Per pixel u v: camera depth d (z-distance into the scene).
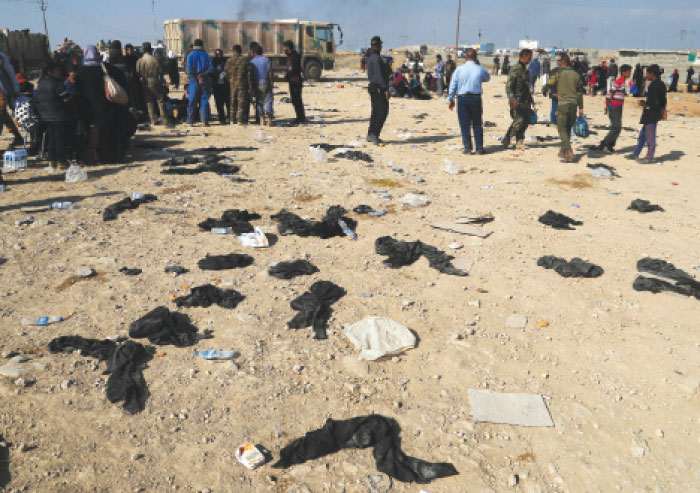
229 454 3.15
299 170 9.19
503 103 19.72
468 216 7.05
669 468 3.22
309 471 3.06
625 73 10.74
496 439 3.38
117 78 9.54
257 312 4.61
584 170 9.72
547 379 3.96
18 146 10.03
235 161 9.71
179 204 7.18
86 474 2.93
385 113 11.56
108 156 9.21
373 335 4.25
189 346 4.11
